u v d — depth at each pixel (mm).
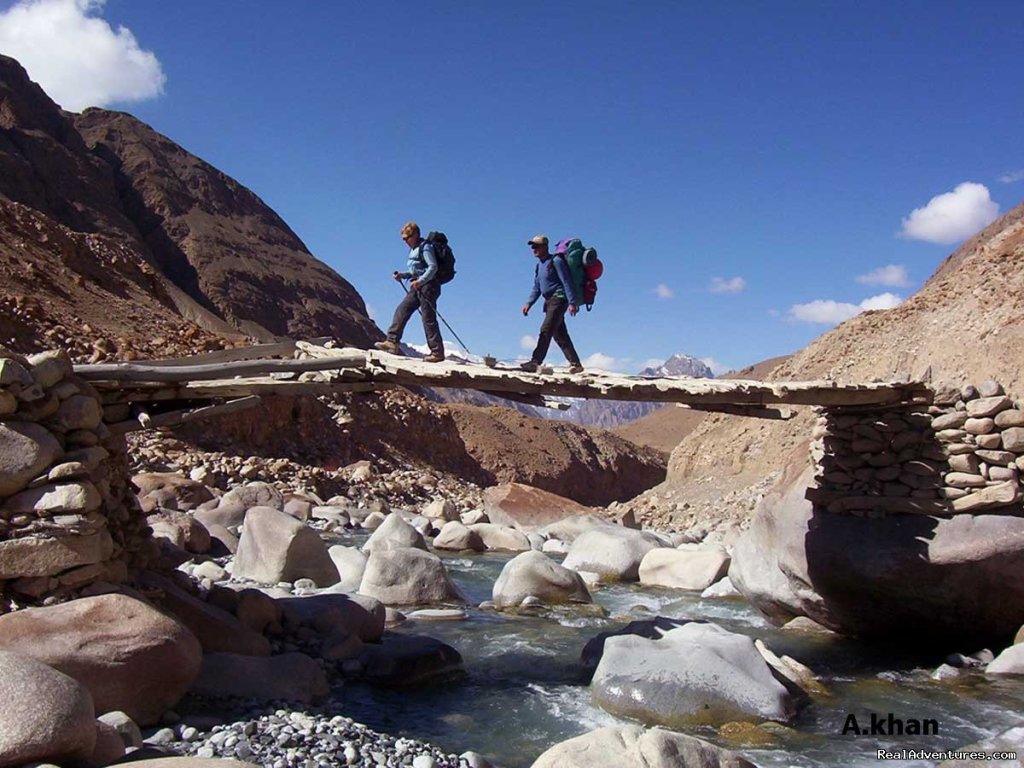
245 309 86000
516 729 7359
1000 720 7703
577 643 10406
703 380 9336
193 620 8062
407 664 8609
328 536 19938
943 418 9797
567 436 65875
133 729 5812
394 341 9750
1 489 6754
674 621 9109
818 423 11117
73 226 79125
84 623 6320
